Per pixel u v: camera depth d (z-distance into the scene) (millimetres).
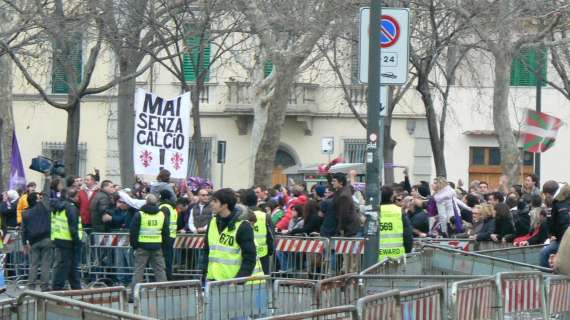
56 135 74250
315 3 44188
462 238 34094
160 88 71750
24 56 49469
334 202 32406
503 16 43875
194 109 46156
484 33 44469
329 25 45250
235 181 72812
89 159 73750
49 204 34031
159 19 53531
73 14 44281
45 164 35031
